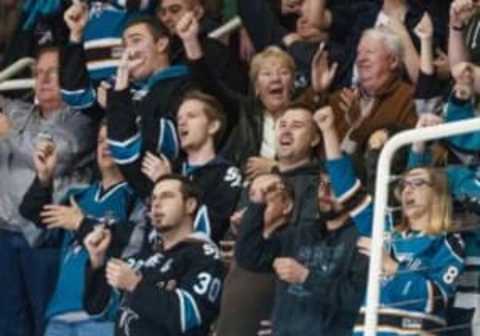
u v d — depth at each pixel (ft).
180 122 91.15
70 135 97.35
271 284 84.28
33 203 95.81
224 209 88.84
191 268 85.92
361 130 88.07
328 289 81.76
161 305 85.10
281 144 87.40
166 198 87.40
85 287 91.20
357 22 94.32
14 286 96.68
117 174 94.53
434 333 79.46
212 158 90.74
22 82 101.50
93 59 98.17
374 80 88.33
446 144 83.66
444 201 80.74
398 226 82.43
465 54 88.02
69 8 100.89
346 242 82.64
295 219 84.58
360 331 80.43
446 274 79.92
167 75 93.71
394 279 79.56
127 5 98.48
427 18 88.17
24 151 98.32
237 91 95.09
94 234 91.04
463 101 84.33
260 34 97.19
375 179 81.56
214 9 100.94
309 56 93.91
